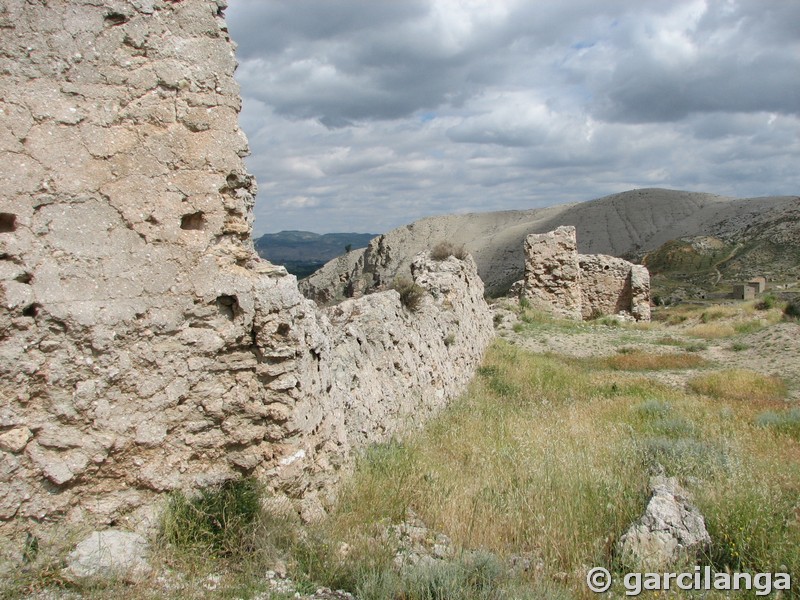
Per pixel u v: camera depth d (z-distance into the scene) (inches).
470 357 593.3
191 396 207.6
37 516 179.8
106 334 189.9
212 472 211.6
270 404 221.0
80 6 192.4
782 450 350.9
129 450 195.8
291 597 176.4
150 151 202.7
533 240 1112.8
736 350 767.1
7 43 182.5
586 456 311.7
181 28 210.1
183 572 181.8
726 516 242.2
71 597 163.9
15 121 181.8
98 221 192.5
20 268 179.8
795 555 213.5
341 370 298.7
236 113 221.3
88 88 193.3
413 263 699.4
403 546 215.8
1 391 175.2
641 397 513.0
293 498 220.4
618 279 1206.3
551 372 614.2
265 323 218.7
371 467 275.4
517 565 208.7
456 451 333.1
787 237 3117.6
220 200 215.9
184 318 206.4
